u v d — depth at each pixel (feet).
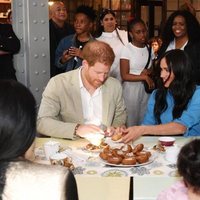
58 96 7.13
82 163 5.68
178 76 7.26
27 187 2.96
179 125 7.11
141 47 11.53
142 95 11.41
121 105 7.55
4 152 2.90
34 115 3.01
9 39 8.30
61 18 12.25
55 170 3.04
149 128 6.91
